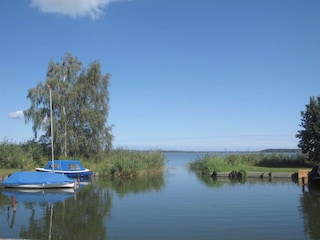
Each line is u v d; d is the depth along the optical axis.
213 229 15.00
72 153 45.28
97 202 22.06
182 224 15.88
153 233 14.41
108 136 46.00
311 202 21.45
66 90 45.47
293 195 24.34
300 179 34.72
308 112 41.47
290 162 44.75
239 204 20.83
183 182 33.31
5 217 17.73
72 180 28.84
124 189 28.34
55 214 18.41
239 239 13.54
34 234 14.48
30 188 28.41
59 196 24.88
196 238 13.67
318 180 30.14
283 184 31.09
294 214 17.92
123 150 47.38
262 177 36.91
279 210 18.97
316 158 40.47
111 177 38.72
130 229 15.09
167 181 34.38
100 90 47.53
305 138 40.94
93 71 47.06
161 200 22.52
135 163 40.12
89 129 46.00
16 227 15.62
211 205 20.53
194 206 20.23
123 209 19.56
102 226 15.66
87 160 44.53
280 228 15.13
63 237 14.04
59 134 44.16
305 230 14.80
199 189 27.94
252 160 46.06
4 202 22.30
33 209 19.88
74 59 47.72
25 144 45.09
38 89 44.84
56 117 45.09
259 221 16.39
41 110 44.66
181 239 13.55
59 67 46.28
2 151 39.84
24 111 44.69
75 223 16.31
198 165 48.94
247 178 36.72
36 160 43.66
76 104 46.19
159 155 45.38
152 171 43.69
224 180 35.16
